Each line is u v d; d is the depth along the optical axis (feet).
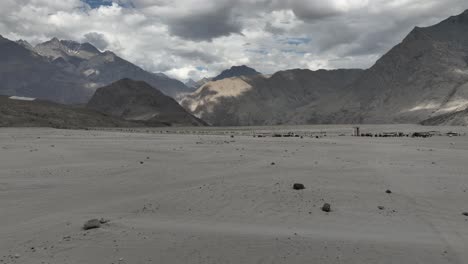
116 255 44.86
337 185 81.20
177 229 53.98
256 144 187.32
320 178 88.33
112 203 69.46
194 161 119.96
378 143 200.75
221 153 141.38
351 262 42.91
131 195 75.87
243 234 51.78
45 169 105.40
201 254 45.16
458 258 43.65
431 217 59.98
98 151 150.00
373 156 132.26
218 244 48.16
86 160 124.77
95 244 48.11
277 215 61.26
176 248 46.88
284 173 94.99
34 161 121.19
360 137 281.33
